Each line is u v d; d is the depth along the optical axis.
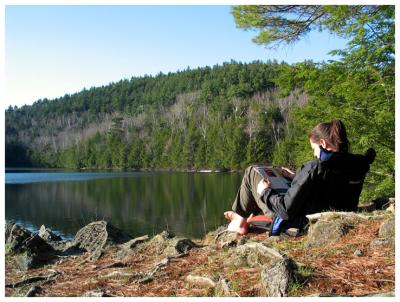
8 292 3.47
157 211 25.38
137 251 4.30
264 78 104.19
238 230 3.36
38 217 23.92
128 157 101.75
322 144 2.88
